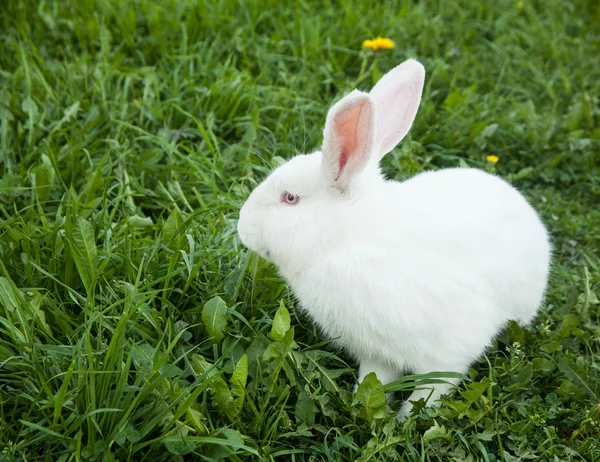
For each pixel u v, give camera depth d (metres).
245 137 1.44
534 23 1.86
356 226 1.06
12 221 1.18
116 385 1.00
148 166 1.37
